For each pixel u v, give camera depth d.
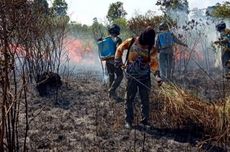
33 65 7.43
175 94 5.83
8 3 3.72
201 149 4.97
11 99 3.72
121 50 5.72
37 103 6.90
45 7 7.77
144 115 5.78
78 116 6.28
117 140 5.23
